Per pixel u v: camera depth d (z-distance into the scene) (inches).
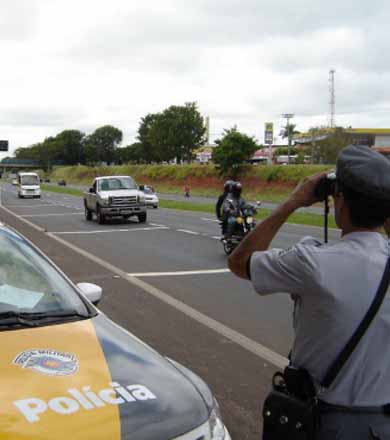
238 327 309.1
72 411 103.1
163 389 116.1
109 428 101.2
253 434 184.5
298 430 89.0
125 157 5802.2
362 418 86.1
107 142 6609.3
